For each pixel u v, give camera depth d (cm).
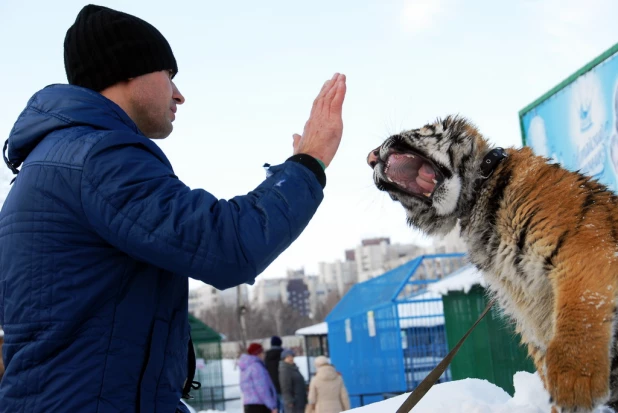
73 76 228
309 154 214
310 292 15138
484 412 358
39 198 192
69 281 188
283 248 198
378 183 426
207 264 184
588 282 295
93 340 187
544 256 323
